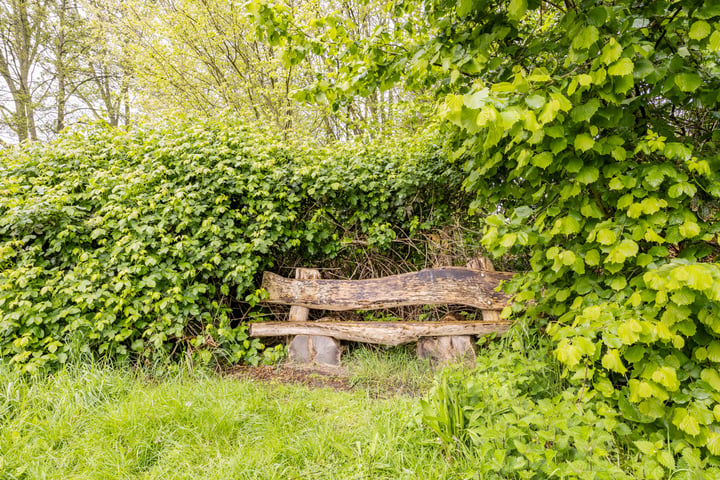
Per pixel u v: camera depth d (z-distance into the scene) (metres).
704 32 1.42
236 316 3.77
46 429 1.95
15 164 3.43
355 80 2.24
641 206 1.60
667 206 1.65
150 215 3.21
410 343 3.50
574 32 1.57
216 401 2.24
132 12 7.66
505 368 2.21
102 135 3.89
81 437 1.94
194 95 7.93
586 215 1.81
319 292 3.53
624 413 1.58
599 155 1.81
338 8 7.18
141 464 1.78
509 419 1.56
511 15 1.65
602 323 1.57
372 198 3.78
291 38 2.27
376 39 2.27
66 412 2.09
